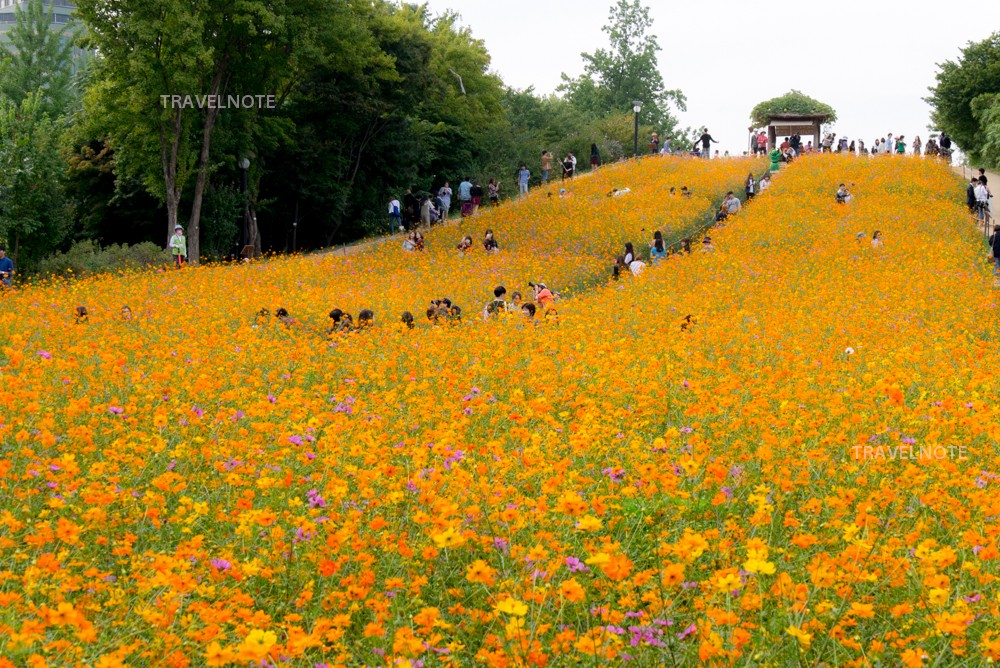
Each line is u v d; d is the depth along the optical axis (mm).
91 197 38062
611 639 4809
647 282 21844
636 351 13070
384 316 17453
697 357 11719
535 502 6500
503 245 29297
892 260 24766
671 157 53219
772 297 19109
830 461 7691
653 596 5133
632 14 107000
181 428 8484
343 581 5480
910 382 11125
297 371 11688
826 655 5113
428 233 32844
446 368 10867
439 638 5016
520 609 4434
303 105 40469
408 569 6008
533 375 11039
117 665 4258
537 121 70562
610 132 75062
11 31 62719
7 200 29688
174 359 11727
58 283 22562
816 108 99438
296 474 7500
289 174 39594
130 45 30125
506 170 54312
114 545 6262
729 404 8969
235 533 6152
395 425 9000
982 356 12828
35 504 6727
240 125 34844
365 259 27312
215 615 4820
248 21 31031
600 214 33688
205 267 26016
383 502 6699
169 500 7188
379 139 42344
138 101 30219
